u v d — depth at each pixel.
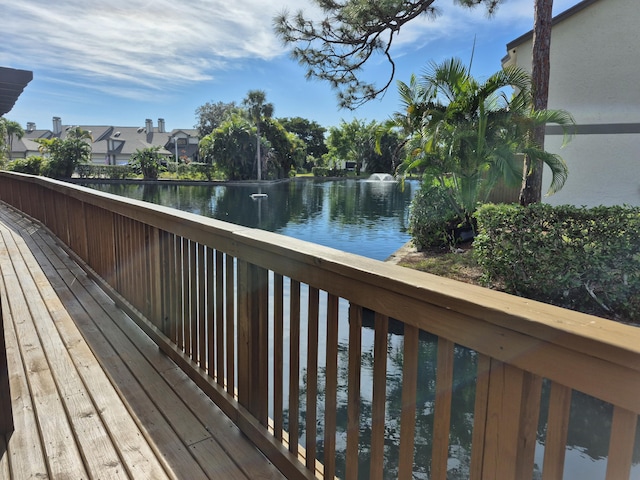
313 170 41.78
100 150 46.38
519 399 0.73
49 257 4.39
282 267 1.35
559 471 0.69
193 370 1.98
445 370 0.86
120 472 1.41
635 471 1.68
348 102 8.93
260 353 1.53
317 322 1.24
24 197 6.84
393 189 24.97
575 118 8.49
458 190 6.93
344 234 9.58
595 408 2.36
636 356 0.57
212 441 1.58
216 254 1.74
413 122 7.18
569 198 8.59
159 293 2.32
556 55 8.58
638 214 3.94
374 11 7.67
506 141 6.44
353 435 1.13
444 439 0.88
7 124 40.41
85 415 1.73
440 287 0.86
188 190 24.00
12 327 2.62
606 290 3.94
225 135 31.44
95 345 2.38
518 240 4.38
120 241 2.90
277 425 1.47
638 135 8.12
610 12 8.12
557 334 0.65
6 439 1.57
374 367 1.03
